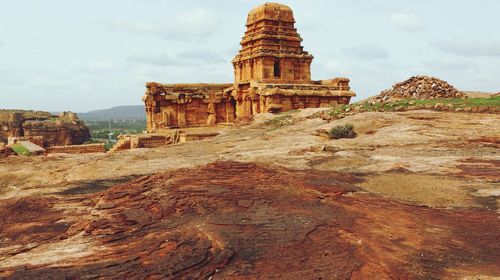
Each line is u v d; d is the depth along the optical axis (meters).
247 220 8.58
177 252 6.89
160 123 45.22
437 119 24.20
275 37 46.12
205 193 10.68
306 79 47.69
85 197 11.50
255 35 46.97
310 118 34.28
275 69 47.66
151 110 45.69
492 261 6.57
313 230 7.97
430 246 7.19
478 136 19.02
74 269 6.32
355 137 23.06
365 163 15.34
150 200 10.20
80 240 7.67
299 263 6.52
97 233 8.01
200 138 33.69
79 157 21.03
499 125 20.98
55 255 6.93
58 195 12.24
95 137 170.25
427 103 29.03
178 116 46.66
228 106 48.72
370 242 7.36
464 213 8.98
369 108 31.69
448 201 10.02
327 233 7.82
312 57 47.38
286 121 34.62
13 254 7.14
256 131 32.56
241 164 14.23
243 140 26.52
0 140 95.00
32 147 32.31
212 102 47.84
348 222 8.45
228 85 50.19
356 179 12.65
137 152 22.38
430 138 19.66
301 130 28.42
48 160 19.95
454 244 7.27
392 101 32.62
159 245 7.23
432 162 14.80
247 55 48.09
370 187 11.64
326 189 11.05
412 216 8.84
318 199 10.25
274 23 46.91
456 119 23.69
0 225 9.02
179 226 8.28
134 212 9.22
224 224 8.31
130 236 7.77
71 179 15.36
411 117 25.59
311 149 19.33
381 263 6.52
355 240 7.47
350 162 15.68
